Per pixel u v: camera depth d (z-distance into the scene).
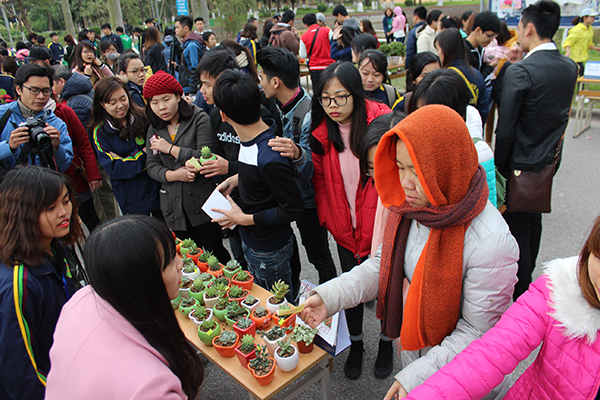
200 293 2.03
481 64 4.10
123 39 12.18
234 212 2.22
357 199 2.15
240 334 1.75
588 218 3.83
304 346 1.68
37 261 1.48
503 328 1.07
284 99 2.56
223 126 2.63
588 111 5.99
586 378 0.97
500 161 2.62
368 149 1.50
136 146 3.04
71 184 1.69
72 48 9.83
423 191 1.14
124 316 0.96
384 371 2.33
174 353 1.01
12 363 1.41
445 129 1.04
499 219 1.19
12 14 37.38
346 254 2.36
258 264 2.36
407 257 1.37
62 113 3.27
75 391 0.91
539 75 2.38
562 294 0.99
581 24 6.42
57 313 1.55
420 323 1.27
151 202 3.19
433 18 6.09
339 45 6.95
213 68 2.54
